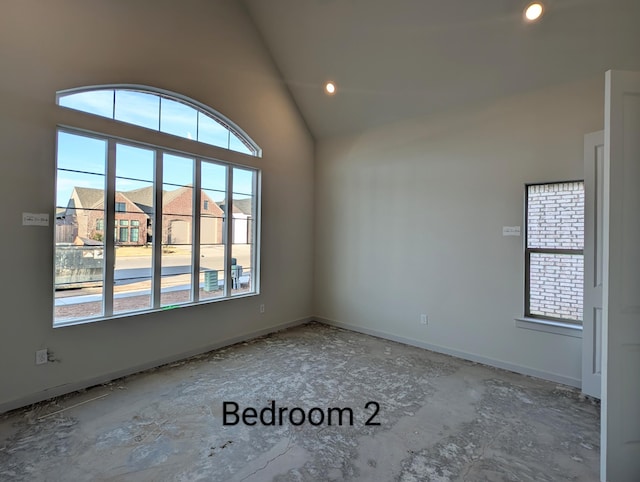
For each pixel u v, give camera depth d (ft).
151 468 6.31
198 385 9.89
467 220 12.27
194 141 12.37
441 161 12.92
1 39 8.18
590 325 9.37
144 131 10.93
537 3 9.01
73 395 9.20
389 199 14.51
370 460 6.63
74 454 6.68
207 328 12.86
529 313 11.08
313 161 17.28
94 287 10.10
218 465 6.43
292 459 6.64
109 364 10.18
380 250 14.80
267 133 14.98
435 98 12.64
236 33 13.55
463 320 12.36
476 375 10.80
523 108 10.96
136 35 10.58
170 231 11.96
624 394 6.16
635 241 6.16
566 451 6.97
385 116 14.29
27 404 8.63
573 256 10.22
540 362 10.66
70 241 9.60
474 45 10.61
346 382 10.18
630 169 6.16
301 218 16.78
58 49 9.04
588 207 9.38
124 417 8.09
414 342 13.65
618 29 8.68
